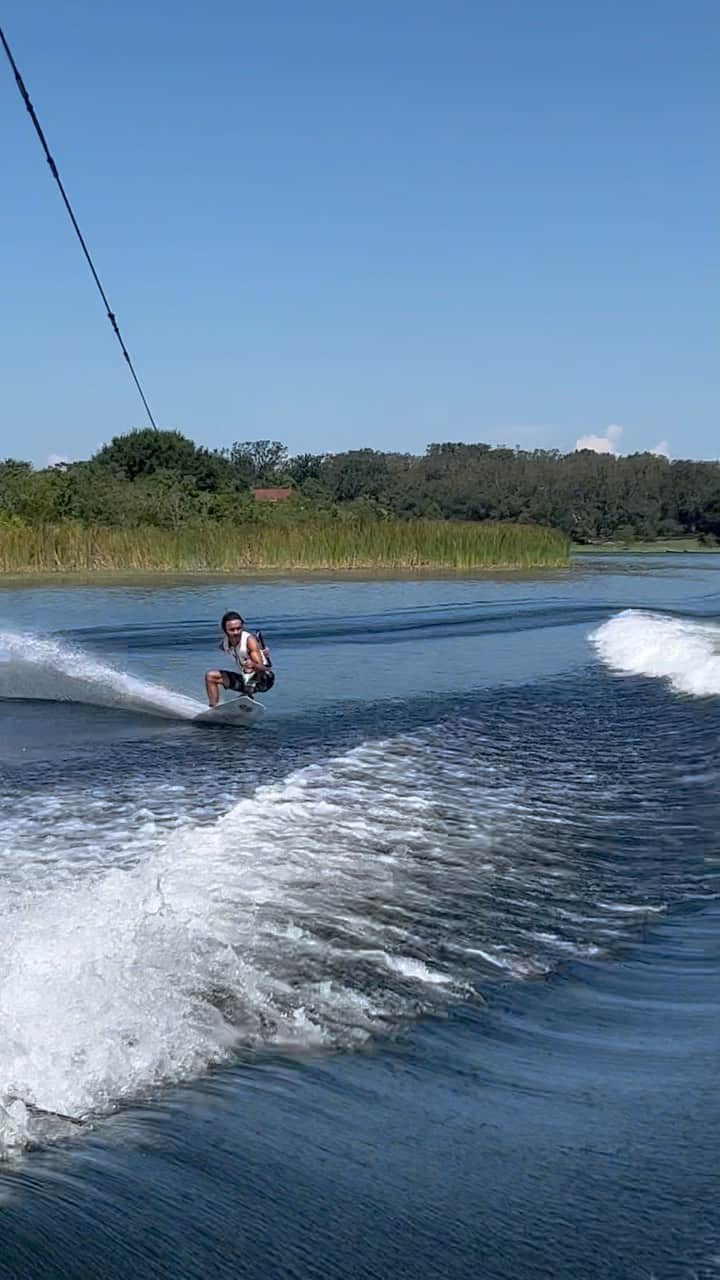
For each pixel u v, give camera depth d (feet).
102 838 26.03
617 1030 16.19
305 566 147.02
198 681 56.39
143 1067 14.33
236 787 31.99
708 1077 14.65
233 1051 15.02
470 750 37.35
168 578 130.82
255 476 456.45
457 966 18.38
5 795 30.94
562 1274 10.66
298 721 44.45
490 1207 11.71
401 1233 11.25
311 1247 11.01
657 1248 11.03
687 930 20.56
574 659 64.64
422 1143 12.95
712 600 109.91
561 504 331.98
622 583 134.41
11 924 18.47
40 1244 10.87
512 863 24.32
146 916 19.12
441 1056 15.20
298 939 18.98
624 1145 12.94
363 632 79.25
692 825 27.94
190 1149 12.64
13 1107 13.16
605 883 23.29
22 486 189.26
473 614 91.71
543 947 19.51
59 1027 14.87
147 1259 10.74
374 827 26.48
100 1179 11.99
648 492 328.08
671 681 53.36
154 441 281.13
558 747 38.27
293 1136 13.01
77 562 140.36
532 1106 13.88
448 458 423.23
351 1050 15.26
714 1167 12.46
